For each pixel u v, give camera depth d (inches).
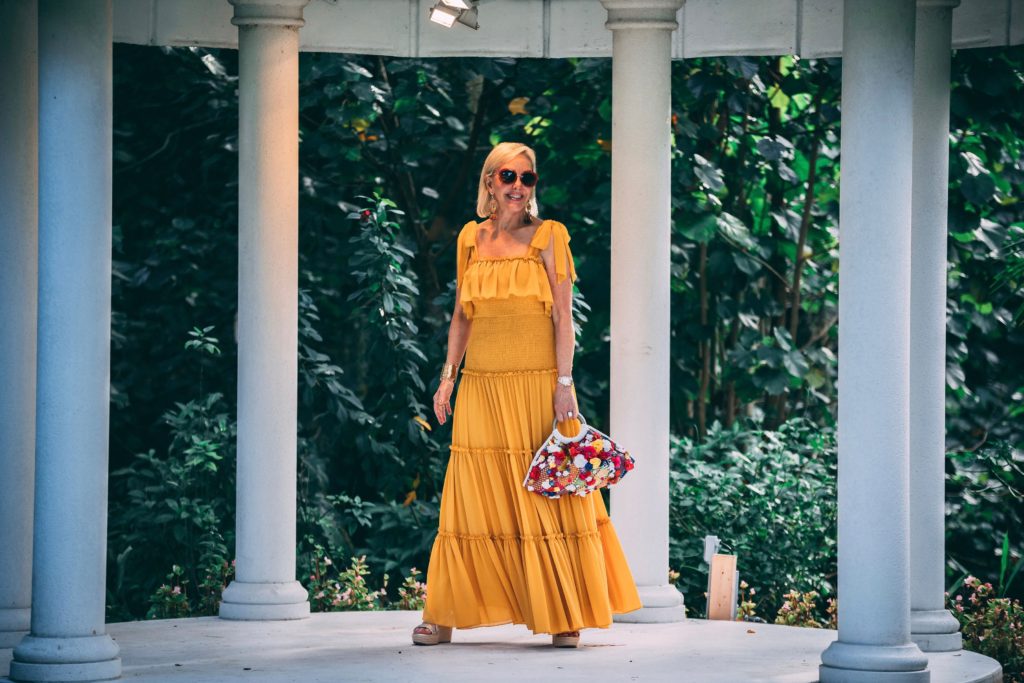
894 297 252.2
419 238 510.6
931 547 304.5
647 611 334.0
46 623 254.4
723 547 437.1
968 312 488.1
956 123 478.9
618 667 269.6
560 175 485.4
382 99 473.1
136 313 513.0
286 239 340.5
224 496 450.6
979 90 462.3
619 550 298.8
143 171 512.7
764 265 518.3
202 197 513.0
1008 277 452.1
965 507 469.7
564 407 287.4
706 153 510.0
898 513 253.1
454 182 515.5
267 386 339.0
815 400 537.3
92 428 256.2
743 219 514.6
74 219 254.8
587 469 283.3
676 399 502.3
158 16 350.3
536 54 369.7
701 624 331.6
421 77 482.6
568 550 289.0
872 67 251.9
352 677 256.5
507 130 501.7
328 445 503.8
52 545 254.1
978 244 487.8
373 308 447.8
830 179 540.4
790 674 263.9
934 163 304.0
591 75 468.1
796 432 473.4
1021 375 506.3
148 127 513.0
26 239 299.9
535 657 280.2
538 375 289.0
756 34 358.6
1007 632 355.3
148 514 439.5
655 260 340.2
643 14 339.0
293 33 341.4
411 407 450.0
